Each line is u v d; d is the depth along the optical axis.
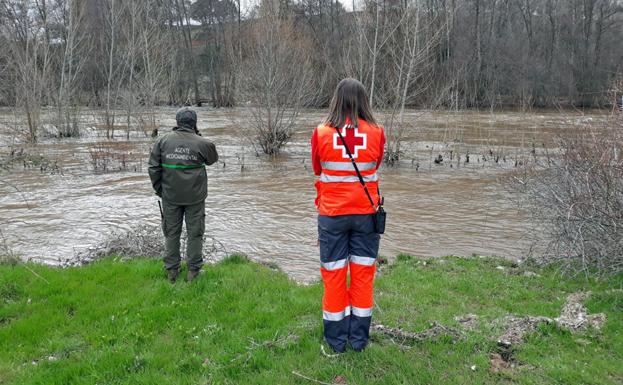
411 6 20.61
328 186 4.03
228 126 31.81
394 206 12.38
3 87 25.84
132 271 6.22
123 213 11.66
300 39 26.23
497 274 6.68
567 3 51.19
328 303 4.15
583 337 4.46
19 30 26.53
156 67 33.69
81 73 36.56
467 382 3.77
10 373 3.97
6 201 12.81
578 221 6.34
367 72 20.94
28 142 23.44
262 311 5.07
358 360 4.03
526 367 3.98
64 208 12.11
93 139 25.81
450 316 5.03
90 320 4.89
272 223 10.80
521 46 48.25
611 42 46.59
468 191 14.10
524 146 22.16
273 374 3.90
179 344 4.40
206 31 62.47
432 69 29.55
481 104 41.69
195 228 5.84
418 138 25.25
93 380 3.85
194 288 5.64
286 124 21.97
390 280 6.27
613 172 6.20
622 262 6.07
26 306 5.18
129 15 33.19
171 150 5.59
